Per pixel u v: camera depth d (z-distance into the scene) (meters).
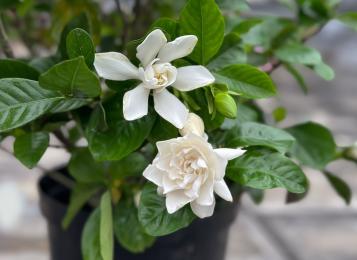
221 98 0.53
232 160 0.56
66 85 0.52
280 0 0.76
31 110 0.52
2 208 1.09
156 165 0.51
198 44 0.55
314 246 1.03
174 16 0.85
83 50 0.52
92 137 0.54
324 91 1.87
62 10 0.74
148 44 0.50
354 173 1.34
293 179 0.54
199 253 0.71
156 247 0.69
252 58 0.72
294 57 0.67
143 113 0.51
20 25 0.81
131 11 0.87
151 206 0.54
